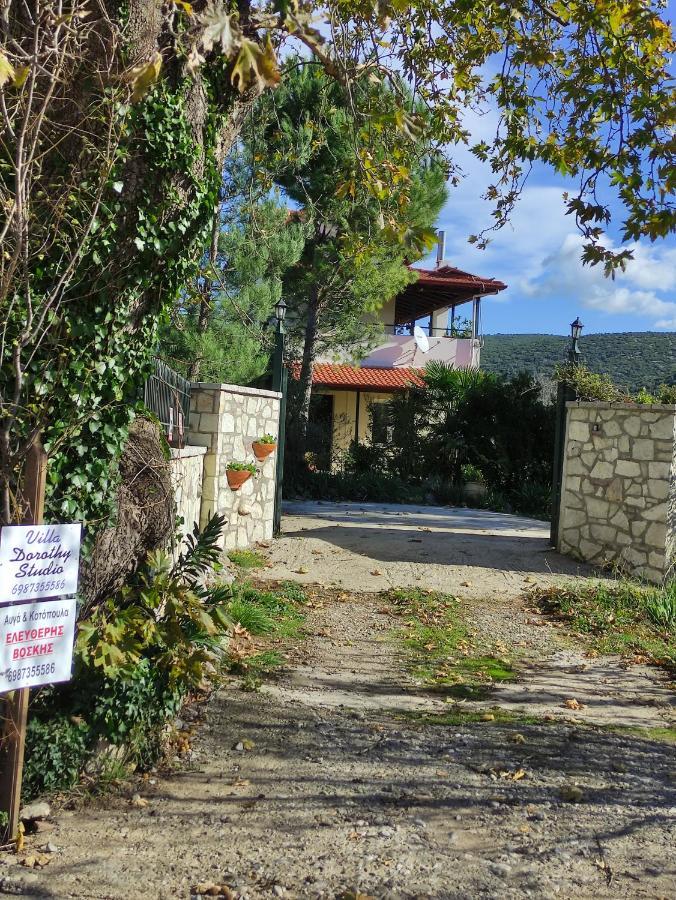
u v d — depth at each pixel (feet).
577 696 20.04
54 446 13.00
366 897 10.37
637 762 15.53
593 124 21.83
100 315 13.60
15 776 11.48
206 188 15.64
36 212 12.63
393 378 86.99
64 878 10.68
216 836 12.03
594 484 35.78
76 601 12.99
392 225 17.10
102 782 13.60
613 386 41.68
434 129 25.18
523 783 14.29
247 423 35.58
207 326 46.21
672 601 28.81
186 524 28.22
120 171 13.25
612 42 20.33
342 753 15.40
